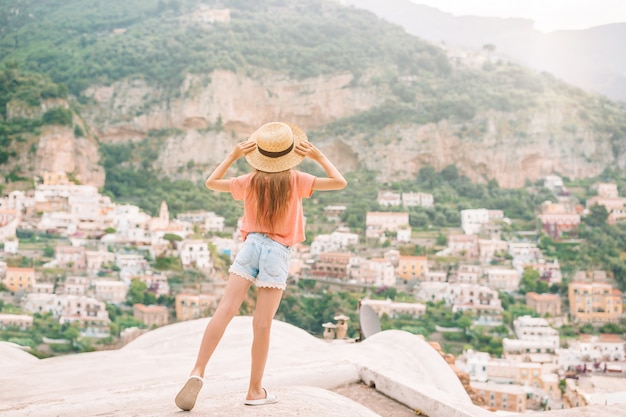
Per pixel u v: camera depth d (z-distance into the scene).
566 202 135.38
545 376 74.00
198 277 102.75
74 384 5.20
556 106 149.75
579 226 126.75
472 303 103.12
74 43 165.50
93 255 104.00
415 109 152.88
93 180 136.12
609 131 149.12
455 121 148.50
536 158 145.75
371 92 156.50
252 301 79.12
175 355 6.63
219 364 5.94
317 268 115.38
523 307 104.06
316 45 166.00
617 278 113.56
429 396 4.38
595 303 103.12
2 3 183.62
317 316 101.81
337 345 7.07
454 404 4.24
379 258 115.69
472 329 94.00
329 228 132.75
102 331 85.50
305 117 155.88
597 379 73.62
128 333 86.06
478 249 122.06
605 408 4.46
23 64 161.12
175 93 149.62
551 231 127.25
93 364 6.14
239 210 136.62
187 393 3.23
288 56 160.50
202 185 140.38
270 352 6.46
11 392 4.87
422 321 97.75
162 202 129.50
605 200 131.38
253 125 152.88
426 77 160.88
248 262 3.48
